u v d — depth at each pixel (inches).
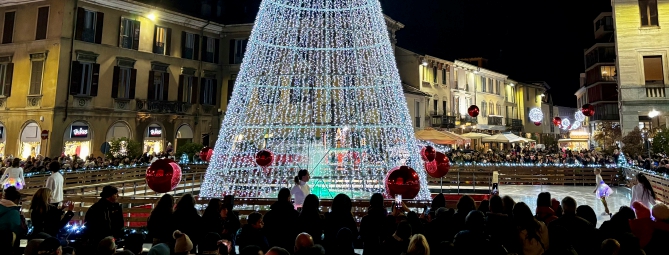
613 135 1230.3
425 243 157.8
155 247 180.9
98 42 1059.9
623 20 943.0
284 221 225.0
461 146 1508.4
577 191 725.3
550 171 832.3
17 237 216.4
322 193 499.8
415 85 1368.1
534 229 191.2
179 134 1235.9
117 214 241.4
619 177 797.9
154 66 1177.4
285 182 523.5
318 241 224.8
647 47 919.7
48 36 1004.6
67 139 989.2
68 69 1000.9
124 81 1115.3
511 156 960.3
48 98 979.3
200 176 794.2
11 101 1024.9
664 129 802.2
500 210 231.9
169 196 237.5
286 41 474.3
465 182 805.2
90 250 209.5
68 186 645.3
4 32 1049.5
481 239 163.0
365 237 213.3
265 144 545.6
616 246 165.8
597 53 1637.6
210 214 236.1
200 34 1304.1
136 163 866.8
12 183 490.6
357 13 436.5
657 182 579.5
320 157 533.6
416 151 425.7
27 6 1034.7
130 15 1126.4
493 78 1836.9
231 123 437.7
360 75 442.0
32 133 994.7
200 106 1289.4
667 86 900.6
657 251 200.5
